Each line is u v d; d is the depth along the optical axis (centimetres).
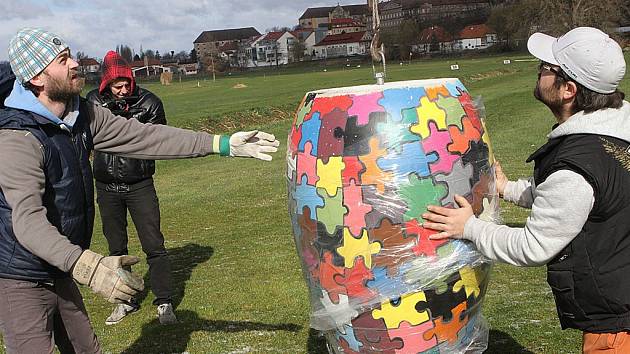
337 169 350
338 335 382
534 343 495
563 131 308
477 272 365
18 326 354
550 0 5575
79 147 371
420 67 6156
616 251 298
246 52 14825
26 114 344
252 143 416
